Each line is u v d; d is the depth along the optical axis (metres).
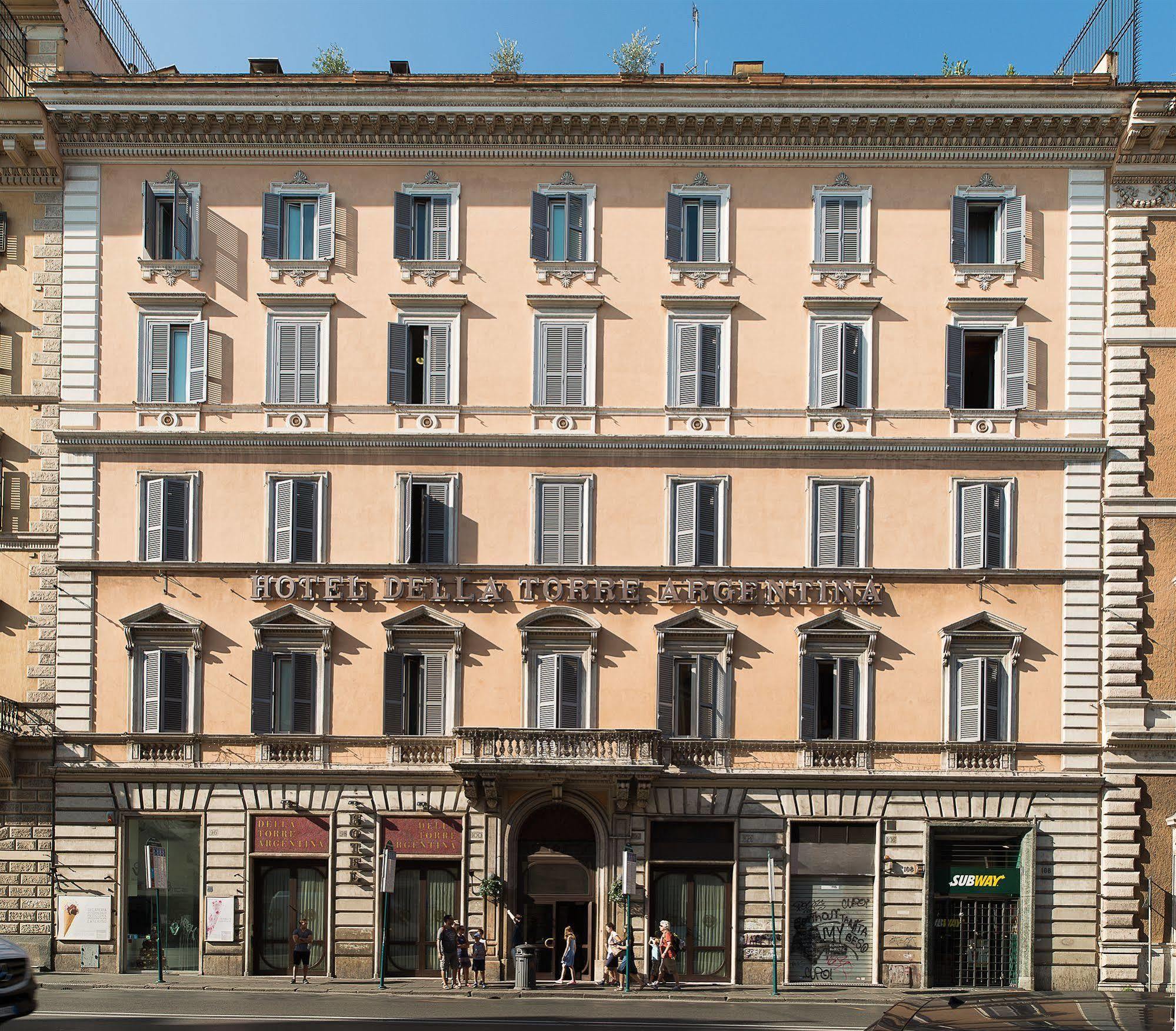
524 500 41.19
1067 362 41.59
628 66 53.19
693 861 40.19
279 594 40.66
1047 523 41.19
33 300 41.97
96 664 40.75
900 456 41.12
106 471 41.34
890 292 41.75
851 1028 31.84
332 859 40.09
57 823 40.25
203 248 41.97
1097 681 40.69
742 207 42.03
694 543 40.88
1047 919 40.06
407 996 36.50
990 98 40.94
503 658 40.72
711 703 40.56
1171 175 41.91
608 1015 33.56
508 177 42.25
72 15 43.97
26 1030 29.28
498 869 39.75
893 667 40.62
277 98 41.25
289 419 41.25
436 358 41.56
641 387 41.50
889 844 40.12
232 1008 33.34
